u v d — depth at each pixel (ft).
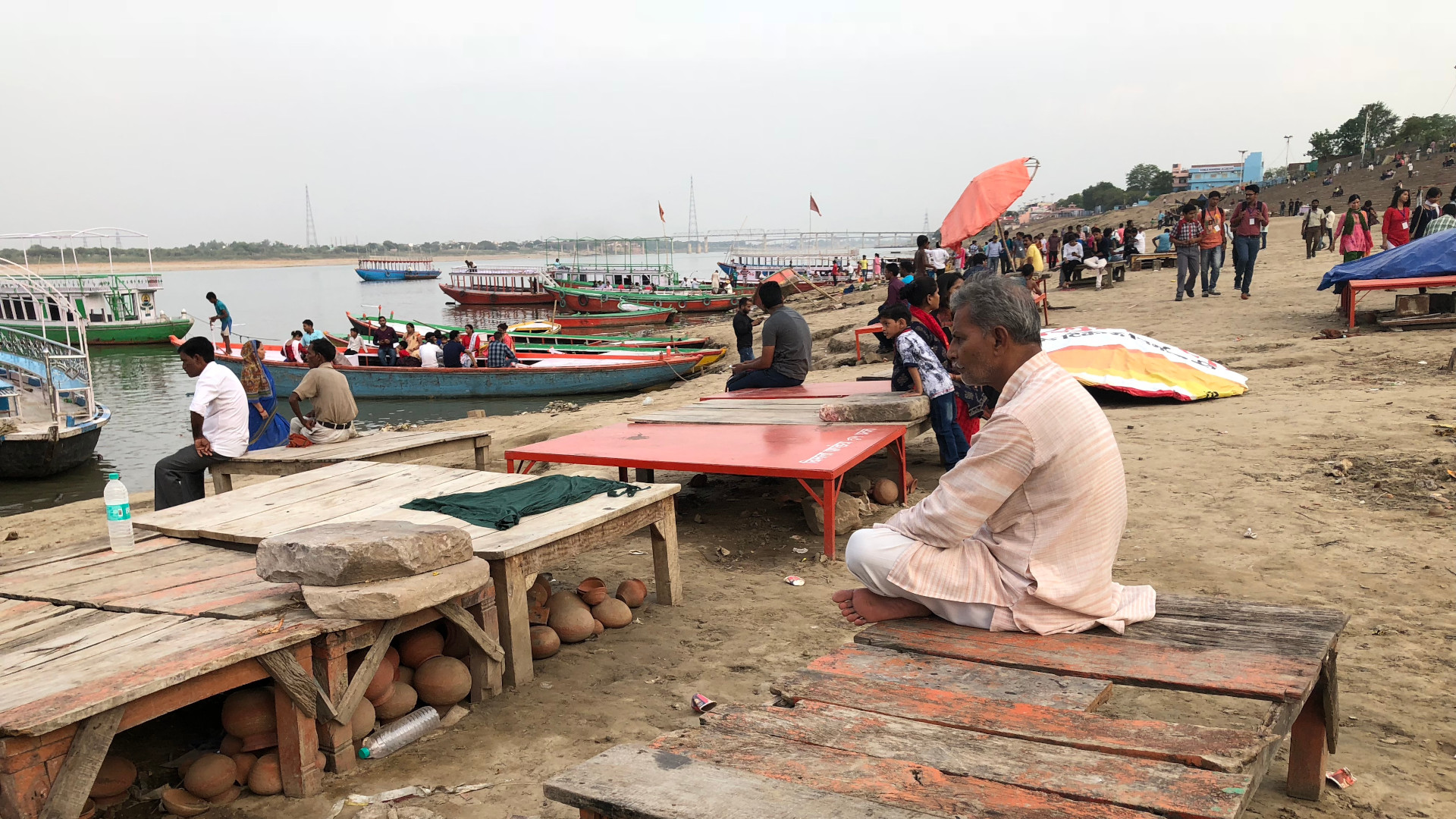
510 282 217.97
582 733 12.87
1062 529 10.44
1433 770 10.76
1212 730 8.18
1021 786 7.46
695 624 16.93
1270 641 9.96
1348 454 24.00
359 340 89.45
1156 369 34.78
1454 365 32.71
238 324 169.27
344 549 11.89
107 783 11.22
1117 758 7.83
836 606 17.46
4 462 46.85
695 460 20.86
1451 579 16.14
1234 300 56.24
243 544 16.30
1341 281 43.93
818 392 30.60
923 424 26.04
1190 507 21.48
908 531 11.34
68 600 13.41
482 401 73.05
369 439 28.55
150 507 31.76
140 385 88.33
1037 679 9.48
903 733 8.52
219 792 11.39
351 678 12.14
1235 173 470.39
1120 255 83.25
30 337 52.95
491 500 17.04
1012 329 10.46
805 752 8.23
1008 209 49.32
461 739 12.85
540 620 16.11
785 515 24.13
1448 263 41.27
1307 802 10.33
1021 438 10.23
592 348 87.71
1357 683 12.96
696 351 84.38
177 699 10.40
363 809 11.05
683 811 7.22
